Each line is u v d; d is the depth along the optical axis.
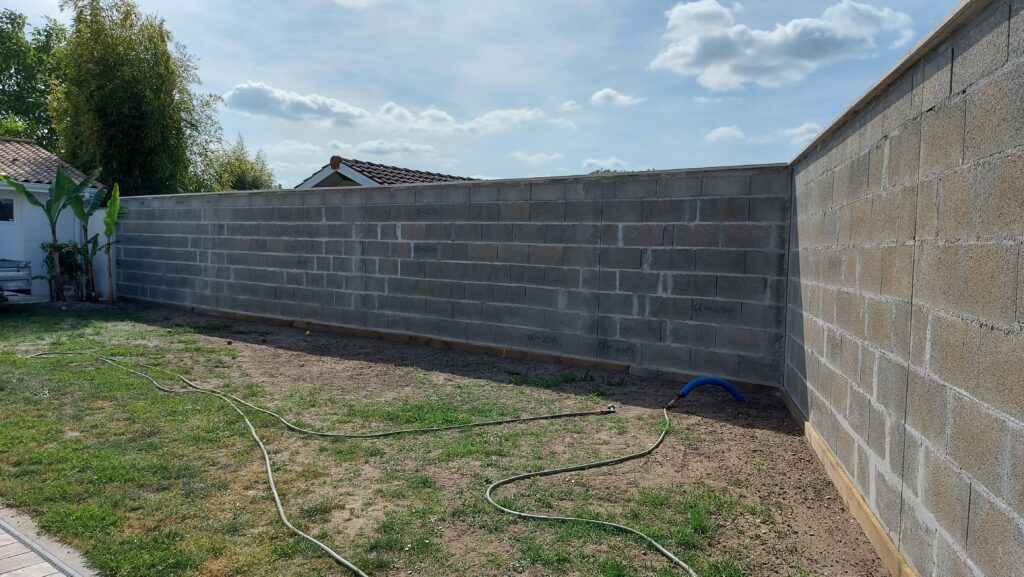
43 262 13.42
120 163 18.59
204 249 11.48
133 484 3.85
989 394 2.05
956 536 2.27
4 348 8.17
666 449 4.63
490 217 7.97
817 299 4.66
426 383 6.63
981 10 2.16
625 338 7.03
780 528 3.35
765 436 4.95
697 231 6.49
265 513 3.48
